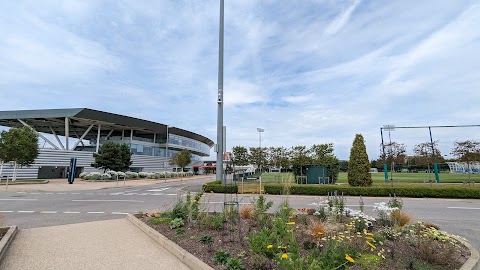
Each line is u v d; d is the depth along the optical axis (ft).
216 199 45.78
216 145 67.87
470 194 46.96
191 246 15.80
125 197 51.19
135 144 185.68
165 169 200.23
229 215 22.89
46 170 124.98
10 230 19.67
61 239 18.61
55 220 27.45
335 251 12.59
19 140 88.12
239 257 13.75
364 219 19.53
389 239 17.39
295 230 18.93
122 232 20.67
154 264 13.98
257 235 15.52
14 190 65.26
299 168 75.51
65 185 83.05
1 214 31.48
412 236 17.10
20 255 15.20
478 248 17.92
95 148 177.47
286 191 32.48
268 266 12.07
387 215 21.30
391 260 13.80
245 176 73.46
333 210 22.54
